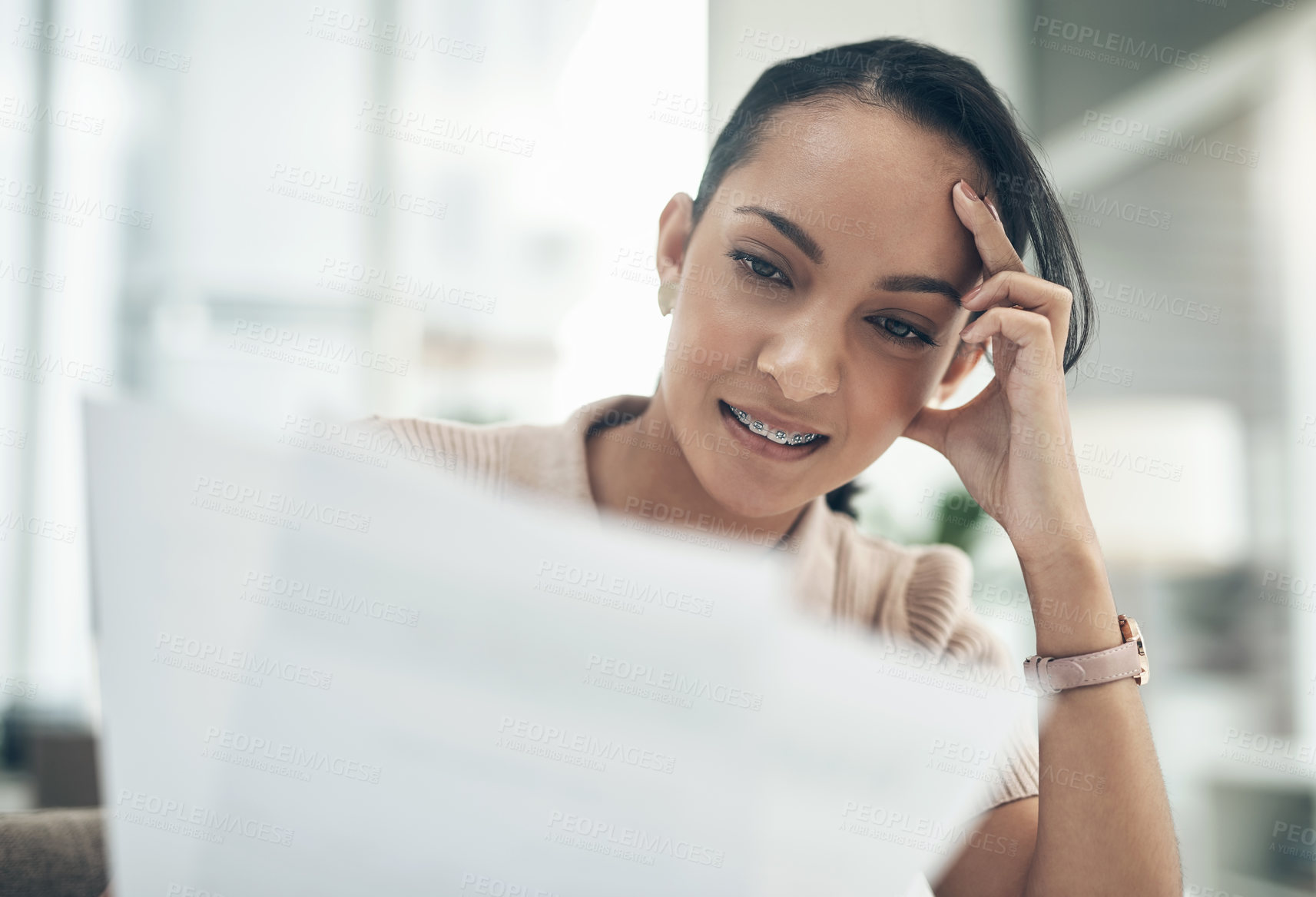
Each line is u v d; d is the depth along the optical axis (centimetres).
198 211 191
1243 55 189
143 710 30
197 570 30
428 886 31
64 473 189
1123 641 70
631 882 30
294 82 191
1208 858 185
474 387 186
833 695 30
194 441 30
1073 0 188
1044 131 189
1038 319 72
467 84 185
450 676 30
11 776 174
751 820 30
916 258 71
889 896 30
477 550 30
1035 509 73
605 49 174
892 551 93
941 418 80
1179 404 199
